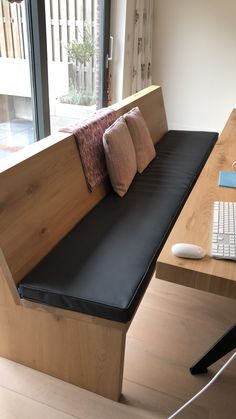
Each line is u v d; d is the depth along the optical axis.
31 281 1.30
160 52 4.20
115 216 1.78
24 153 1.45
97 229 1.66
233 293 0.95
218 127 4.37
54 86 2.70
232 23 3.81
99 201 1.94
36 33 2.22
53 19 2.56
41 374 1.52
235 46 3.90
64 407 1.39
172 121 4.53
